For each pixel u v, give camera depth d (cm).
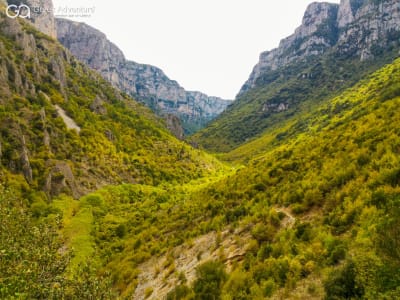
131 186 6150
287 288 1112
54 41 12094
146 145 8981
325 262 1128
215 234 2183
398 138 1755
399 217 848
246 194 2567
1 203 1577
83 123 7638
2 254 1154
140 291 2084
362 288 834
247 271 1424
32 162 4925
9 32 8400
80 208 4578
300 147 3238
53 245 1485
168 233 2875
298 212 1769
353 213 1365
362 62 19675
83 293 1323
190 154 9931
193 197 4028
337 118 7606
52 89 8044
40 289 1141
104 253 3150
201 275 1561
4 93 5941
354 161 1823
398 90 3794
